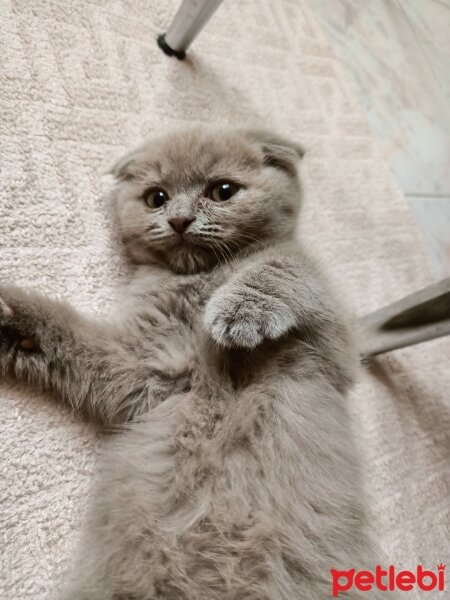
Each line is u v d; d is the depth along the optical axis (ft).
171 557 0.49
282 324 0.57
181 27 0.92
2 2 0.80
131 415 0.62
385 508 0.84
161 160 0.72
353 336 0.67
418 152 1.27
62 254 0.72
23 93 0.76
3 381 0.61
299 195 0.78
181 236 0.67
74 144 0.79
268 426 0.55
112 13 0.92
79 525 0.61
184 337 0.63
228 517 0.50
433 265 1.19
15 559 0.56
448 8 1.19
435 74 1.22
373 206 1.16
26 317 0.59
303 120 1.15
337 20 1.34
